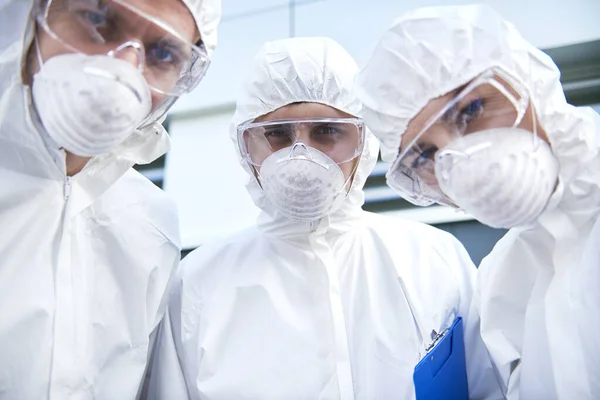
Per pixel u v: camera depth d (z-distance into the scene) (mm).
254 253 927
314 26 1680
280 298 848
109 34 607
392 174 754
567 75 1454
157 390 832
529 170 578
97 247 764
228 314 840
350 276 877
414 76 623
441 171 610
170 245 868
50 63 576
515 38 628
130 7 569
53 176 705
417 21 646
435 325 820
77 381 658
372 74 680
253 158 882
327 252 882
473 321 863
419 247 922
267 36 1743
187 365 838
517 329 717
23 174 691
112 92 561
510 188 578
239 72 1788
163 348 850
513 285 724
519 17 1471
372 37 1592
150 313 799
